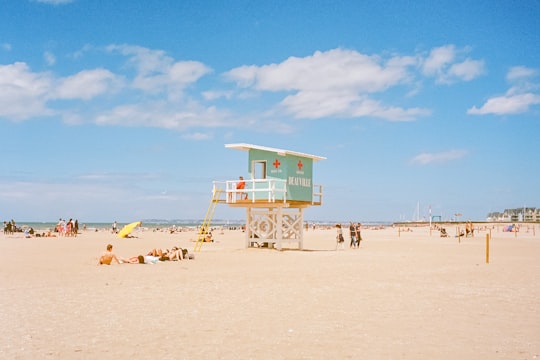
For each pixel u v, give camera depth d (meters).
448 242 51.69
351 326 10.46
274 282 17.39
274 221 34.50
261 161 34.06
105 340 9.23
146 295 14.41
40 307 12.47
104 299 13.70
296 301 13.49
